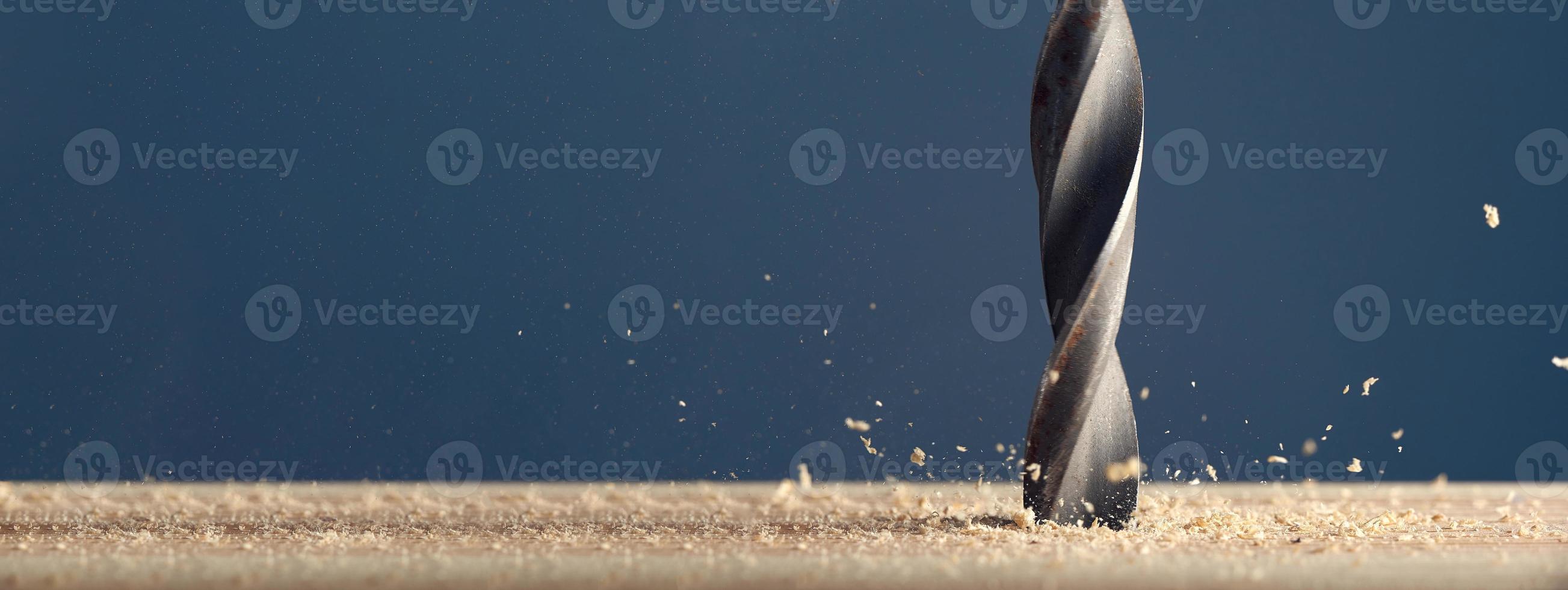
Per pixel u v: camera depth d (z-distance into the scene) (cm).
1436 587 48
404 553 49
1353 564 49
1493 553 49
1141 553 49
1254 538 50
